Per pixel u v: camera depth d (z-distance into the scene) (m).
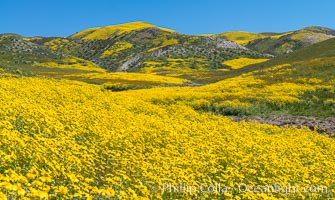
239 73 86.44
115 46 178.00
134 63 147.12
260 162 12.62
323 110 32.97
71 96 24.23
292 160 14.37
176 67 131.50
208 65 136.12
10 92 19.61
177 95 38.69
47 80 35.00
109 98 28.50
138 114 23.08
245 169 11.76
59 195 7.52
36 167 8.41
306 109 33.62
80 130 14.02
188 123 21.16
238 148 15.12
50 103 19.47
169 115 25.89
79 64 133.62
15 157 8.48
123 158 11.19
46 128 12.73
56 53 145.88
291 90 38.78
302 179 11.48
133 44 179.88
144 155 12.45
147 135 15.49
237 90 40.88
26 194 6.71
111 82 64.62
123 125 16.83
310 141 20.95
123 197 7.90
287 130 24.77
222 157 12.81
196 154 13.06
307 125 28.39
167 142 14.84
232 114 33.38
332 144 20.62
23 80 29.11
